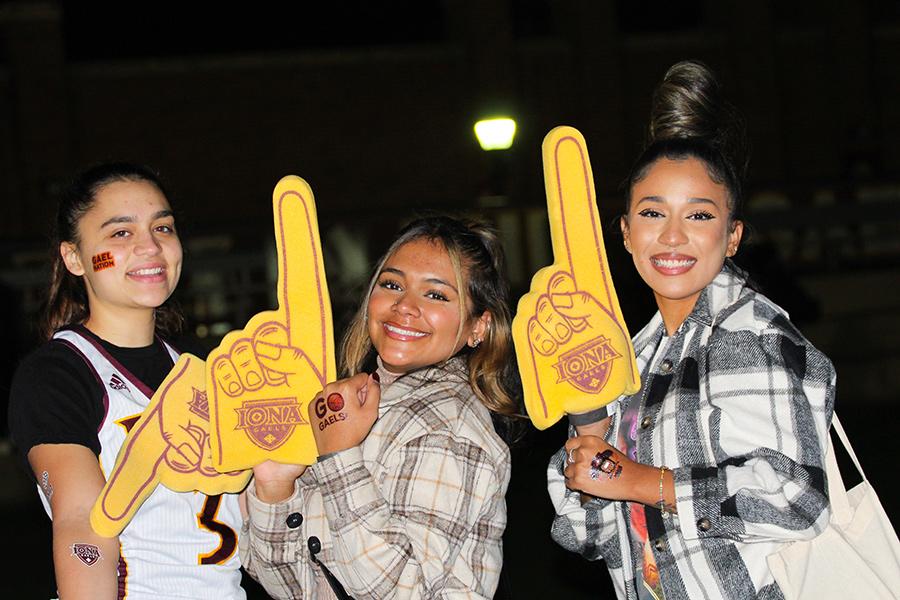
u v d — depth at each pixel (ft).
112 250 8.81
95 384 8.70
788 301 39.81
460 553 8.73
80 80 57.47
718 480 7.94
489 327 9.50
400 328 9.11
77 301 9.34
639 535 8.80
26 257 40.14
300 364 8.51
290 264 8.50
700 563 8.32
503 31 61.46
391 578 8.42
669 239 8.40
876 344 39.04
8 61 56.44
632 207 8.61
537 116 62.13
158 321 9.83
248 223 46.06
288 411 8.48
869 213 47.85
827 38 64.49
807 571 8.22
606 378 8.48
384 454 8.81
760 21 63.67
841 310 44.27
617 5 63.46
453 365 9.32
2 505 26.96
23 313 36.99
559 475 9.31
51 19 56.59
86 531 8.14
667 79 9.23
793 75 64.39
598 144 62.54
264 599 18.69
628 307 28.12
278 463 8.60
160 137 58.44
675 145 8.51
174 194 9.52
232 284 43.04
